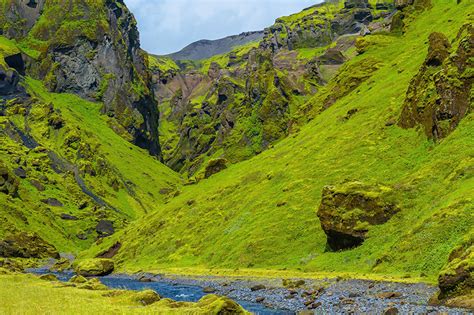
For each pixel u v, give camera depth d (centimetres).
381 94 12950
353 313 4250
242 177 13538
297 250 8269
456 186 6606
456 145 7825
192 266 10119
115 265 12888
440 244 5438
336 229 7394
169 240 12419
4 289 5066
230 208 12006
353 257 6869
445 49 10125
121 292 5338
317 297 5375
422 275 5088
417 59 13638
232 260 9056
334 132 12531
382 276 5566
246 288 6981
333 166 10456
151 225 14012
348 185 7756
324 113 15962
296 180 10788
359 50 18312
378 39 18225
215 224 11644
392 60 16138
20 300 4253
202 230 11769
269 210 10238
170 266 10750
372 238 7012
